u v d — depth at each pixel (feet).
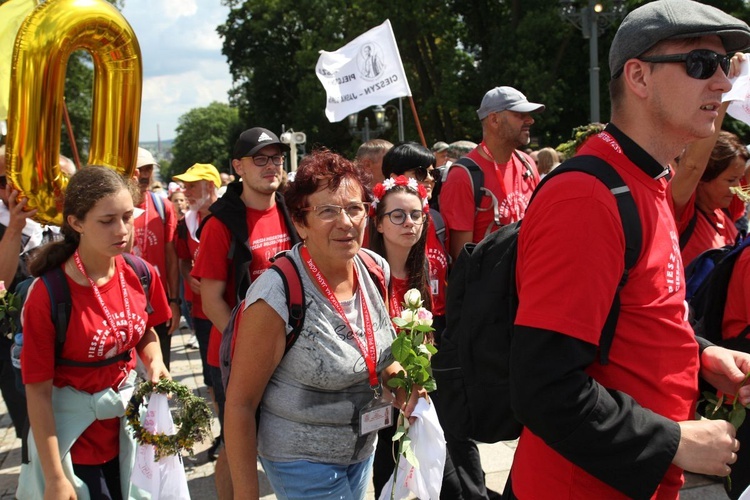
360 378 7.41
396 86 21.63
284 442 7.32
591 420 4.97
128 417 9.45
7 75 11.35
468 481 11.03
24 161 10.82
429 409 7.68
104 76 11.76
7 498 14.46
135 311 9.59
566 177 5.31
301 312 7.10
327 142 112.06
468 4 88.94
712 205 11.93
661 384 5.46
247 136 12.17
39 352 8.79
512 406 5.30
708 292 9.07
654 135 5.49
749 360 6.04
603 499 5.59
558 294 5.05
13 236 11.03
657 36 5.21
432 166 13.64
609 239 5.09
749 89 9.66
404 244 10.88
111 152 12.00
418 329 7.15
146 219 18.15
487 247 6.51
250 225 12.21
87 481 9.26
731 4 68.69
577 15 42.04
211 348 12.83
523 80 74.74
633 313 5.39
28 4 11.71
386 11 83.87
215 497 13.96
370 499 13.12
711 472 5.19
